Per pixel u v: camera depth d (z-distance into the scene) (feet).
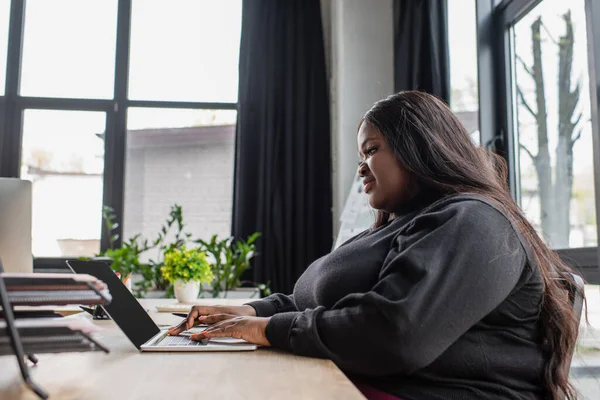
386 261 2.95
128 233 14.06
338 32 13.10
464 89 10.31
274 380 2.19
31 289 1.87
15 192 4.52
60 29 14.37
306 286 3.71
